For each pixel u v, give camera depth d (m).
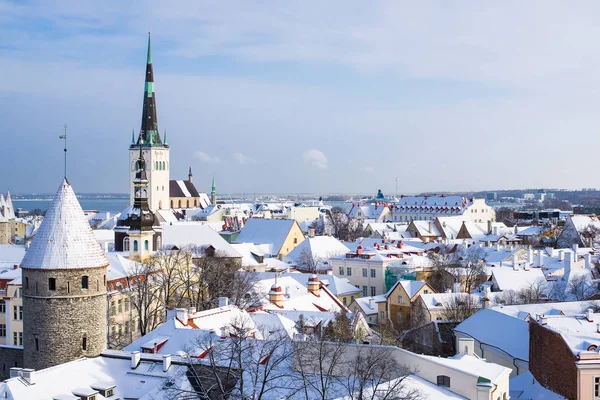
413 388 61.81
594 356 70.31
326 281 155.50
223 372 70.06
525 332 91.56
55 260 82.00
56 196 84.62
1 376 97.06
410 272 167.75
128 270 131.25
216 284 139.75
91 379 70.44
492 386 62.69
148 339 81.56
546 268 159.25
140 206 152.50
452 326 108.56
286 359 72.38
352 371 67.12
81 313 83.12
